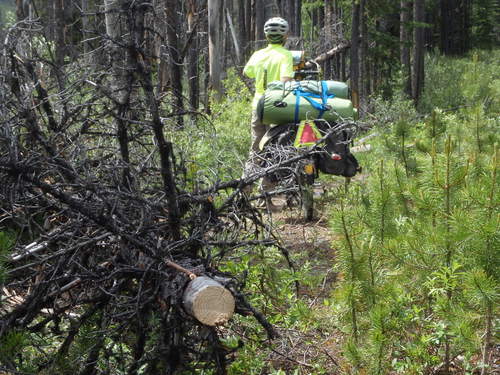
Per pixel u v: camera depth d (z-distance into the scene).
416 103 19.08
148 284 3.54
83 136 4.18
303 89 6.70
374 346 3.50
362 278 3.75
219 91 13.38
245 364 3.87
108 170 3.80
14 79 3.67
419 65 19.45
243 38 20.16
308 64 7.83
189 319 3.44
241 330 4.25
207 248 3.62
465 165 4.11
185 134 4.86
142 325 3.46
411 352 3.68
